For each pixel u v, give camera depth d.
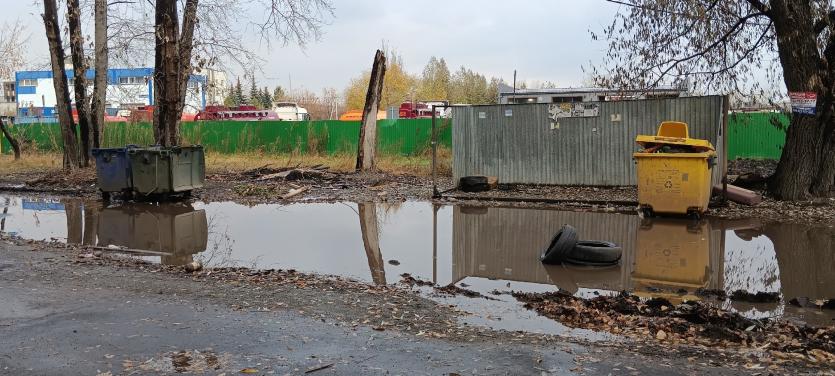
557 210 12.40
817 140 12.52
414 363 4.13
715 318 5.17
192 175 14.77
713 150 11.32
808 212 11.24
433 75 76.94
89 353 4.31
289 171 19.08
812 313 5.59
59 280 6.43
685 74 16.34
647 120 14.99
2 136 31.34
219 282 6.40
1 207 13.46
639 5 15.28
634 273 7.25
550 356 4.24
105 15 20.55
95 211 12.86
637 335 4.80
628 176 15.33
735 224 10.45
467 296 6.14
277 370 4.02
